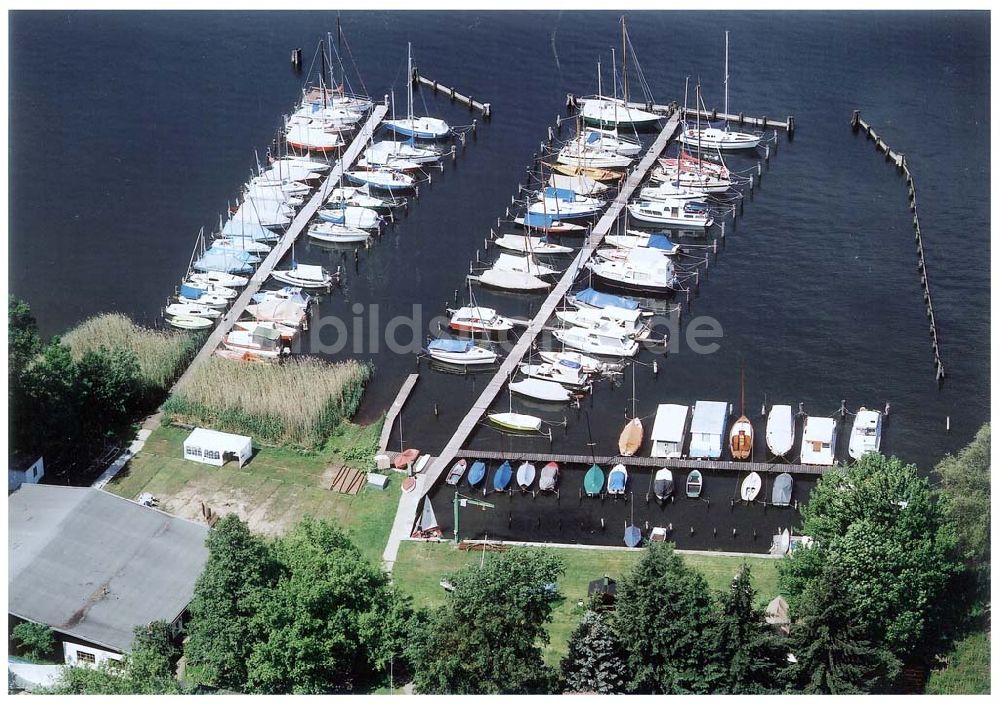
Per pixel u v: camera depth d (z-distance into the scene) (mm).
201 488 173250
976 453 156000
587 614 139750
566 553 162625
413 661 137500
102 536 156750
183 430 183000
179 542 157250
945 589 150625
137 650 140125
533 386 193875
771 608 149250
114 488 173125
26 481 172000
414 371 198750
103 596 149625
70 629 145375
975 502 152875
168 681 137125
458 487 175875
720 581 156750
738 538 168000
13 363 174625
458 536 167125
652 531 167625
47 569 151875
